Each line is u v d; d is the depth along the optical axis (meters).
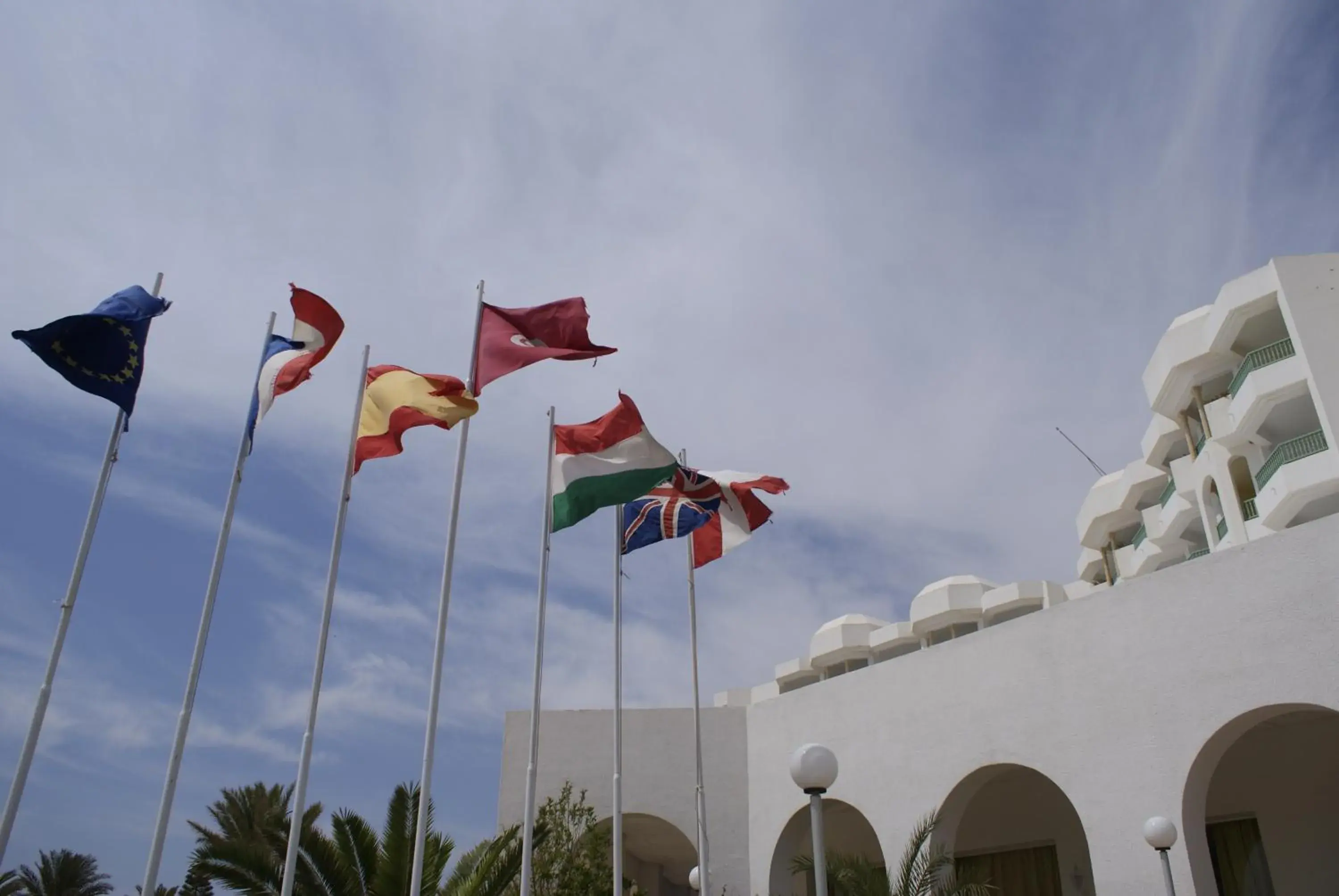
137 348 13.11
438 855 17.03
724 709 28.81
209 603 13.23
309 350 14.74
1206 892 16.89
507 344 15.38
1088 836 18.69
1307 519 24.86
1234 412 26.91
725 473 18.19
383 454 14.86
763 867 26.77
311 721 13.38
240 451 14.16
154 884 11.79
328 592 14.01
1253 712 16.84
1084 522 39.44
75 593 12.12
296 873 16.45
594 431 16.02
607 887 22.00
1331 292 24.88
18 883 30.34
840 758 24.91
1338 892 18.75
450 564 14.47
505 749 28.97
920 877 16.58
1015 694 20.84
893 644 39.44
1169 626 18.34
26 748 11.41
